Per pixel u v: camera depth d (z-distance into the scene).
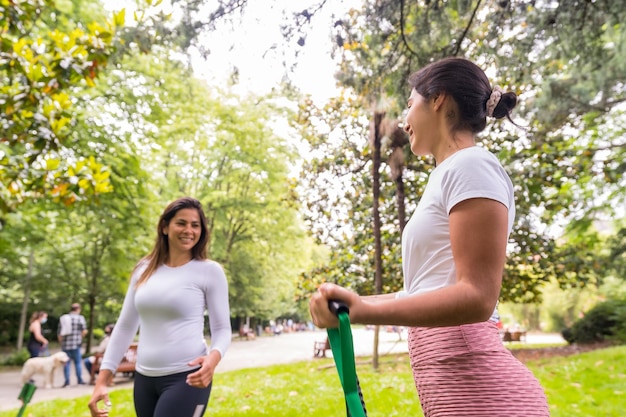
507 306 36.12
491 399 1.30
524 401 1.30
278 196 24.89
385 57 4.71
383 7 4.45
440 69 1.49
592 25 4.43
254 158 24.34
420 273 1.41
